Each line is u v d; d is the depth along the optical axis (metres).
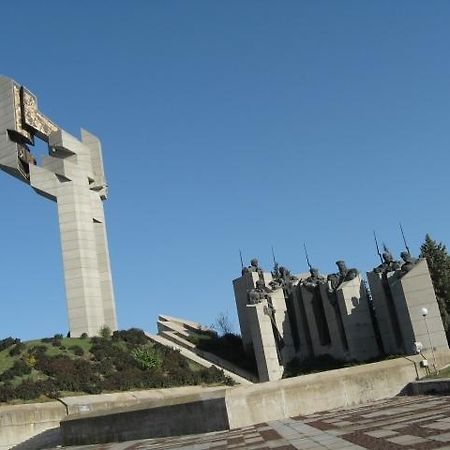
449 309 52.59
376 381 25.81
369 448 11.59
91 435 26.05
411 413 17.02
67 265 56.84
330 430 16.06
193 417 22.98
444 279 53.28
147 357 47.16
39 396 37.09
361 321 46.41
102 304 58.19
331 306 48.16
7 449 29.98
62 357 45.69
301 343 51.62
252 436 17.97
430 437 11.81
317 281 50.72
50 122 60.66
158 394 39.06
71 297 56.03
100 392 39.72
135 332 55.84
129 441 24.27
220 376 47.66
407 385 26.34
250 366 54.53
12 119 56.09
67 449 25.23
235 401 22.52
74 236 57.34
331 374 25.02
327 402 24.44
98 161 63.38
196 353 57.03
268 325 50.22
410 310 41.06
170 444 19.94
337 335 47.47
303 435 15.95
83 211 58.56
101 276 60.41
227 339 62.41
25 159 57.81
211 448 16.33
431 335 40.31
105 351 48.47
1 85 57.16
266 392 23.30
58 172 58.25
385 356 42.88
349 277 47.62
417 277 41.38
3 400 35.88
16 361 44.47
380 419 16.78
